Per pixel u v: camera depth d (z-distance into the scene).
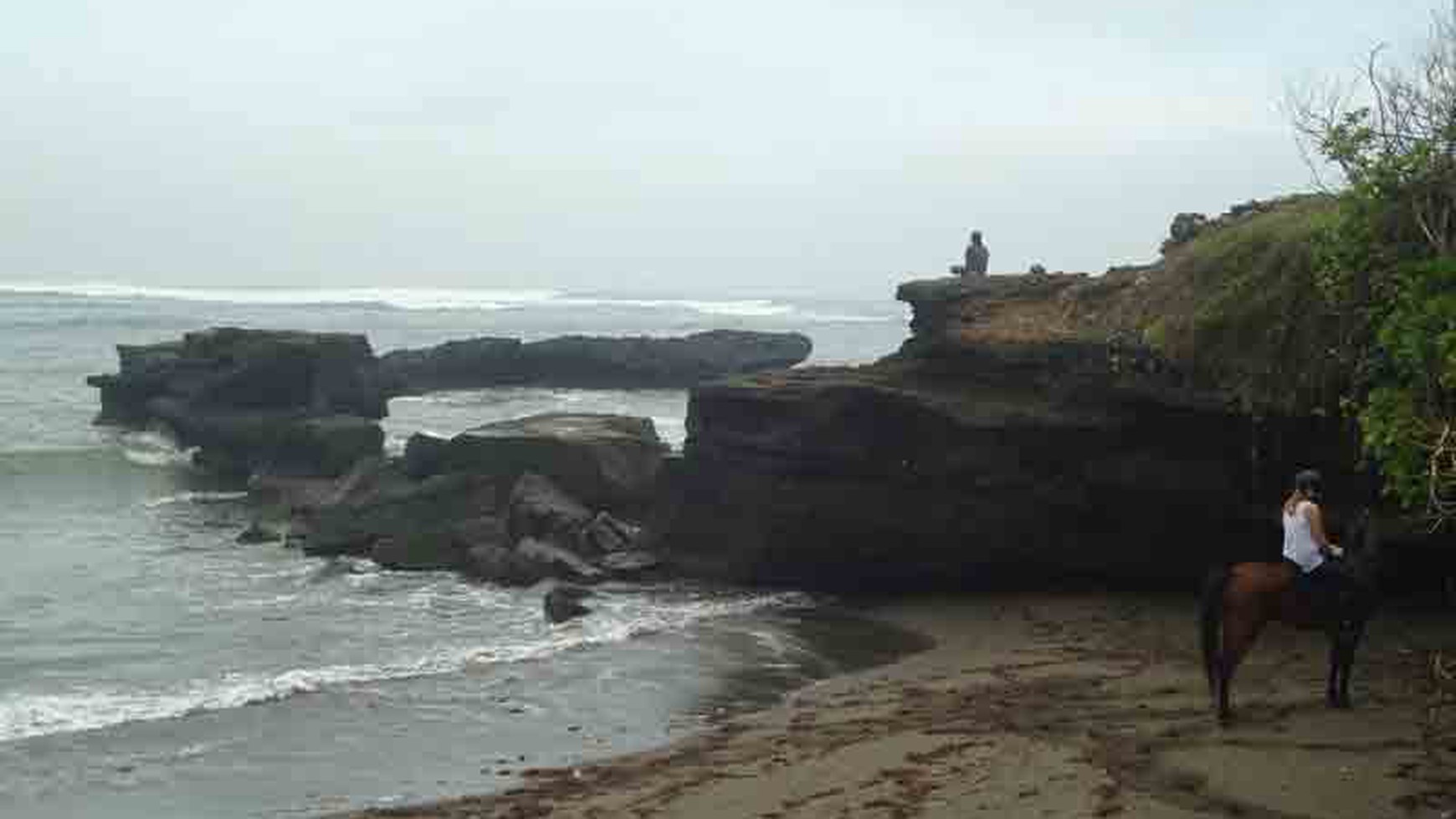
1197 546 22.30
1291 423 20.03
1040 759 14.06
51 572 27.80
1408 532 19.25
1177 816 12.10
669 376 76.75
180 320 135.38
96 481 42.28
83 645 21.56
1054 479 23.00
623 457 31.30
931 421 23.64
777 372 26.80
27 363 82.75
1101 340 22.53
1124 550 22.94
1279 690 15.99
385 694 18.62
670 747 16.08
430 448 32.44
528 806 13.84
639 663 20.25
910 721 16.17
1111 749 14.20
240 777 15.17
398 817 13.62
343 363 50.09
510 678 19.45
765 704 17.98
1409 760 13.23
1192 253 22.28
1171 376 21.30
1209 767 13.31
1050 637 20.33
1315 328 19.34
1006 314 25.00
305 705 18.09
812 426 24.66
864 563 24.78
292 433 42.03
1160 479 21.88
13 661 20.45
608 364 76.12
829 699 17.89
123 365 55.56
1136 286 23.30
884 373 25.36
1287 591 14.71
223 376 48.75
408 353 75.75
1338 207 18.52
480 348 75.81
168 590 26.19
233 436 45.34
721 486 26.28
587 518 28.58
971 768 13.95
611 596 24.98
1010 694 17.08
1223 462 21.41
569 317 176.25
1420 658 17.27
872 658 20.23
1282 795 12.45
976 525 23.62
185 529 33.88
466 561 27.98
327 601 25.17
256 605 24.84
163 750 16.14
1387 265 16.84
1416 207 15.60
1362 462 17.25
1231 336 20.56
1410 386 13.91
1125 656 18.64
